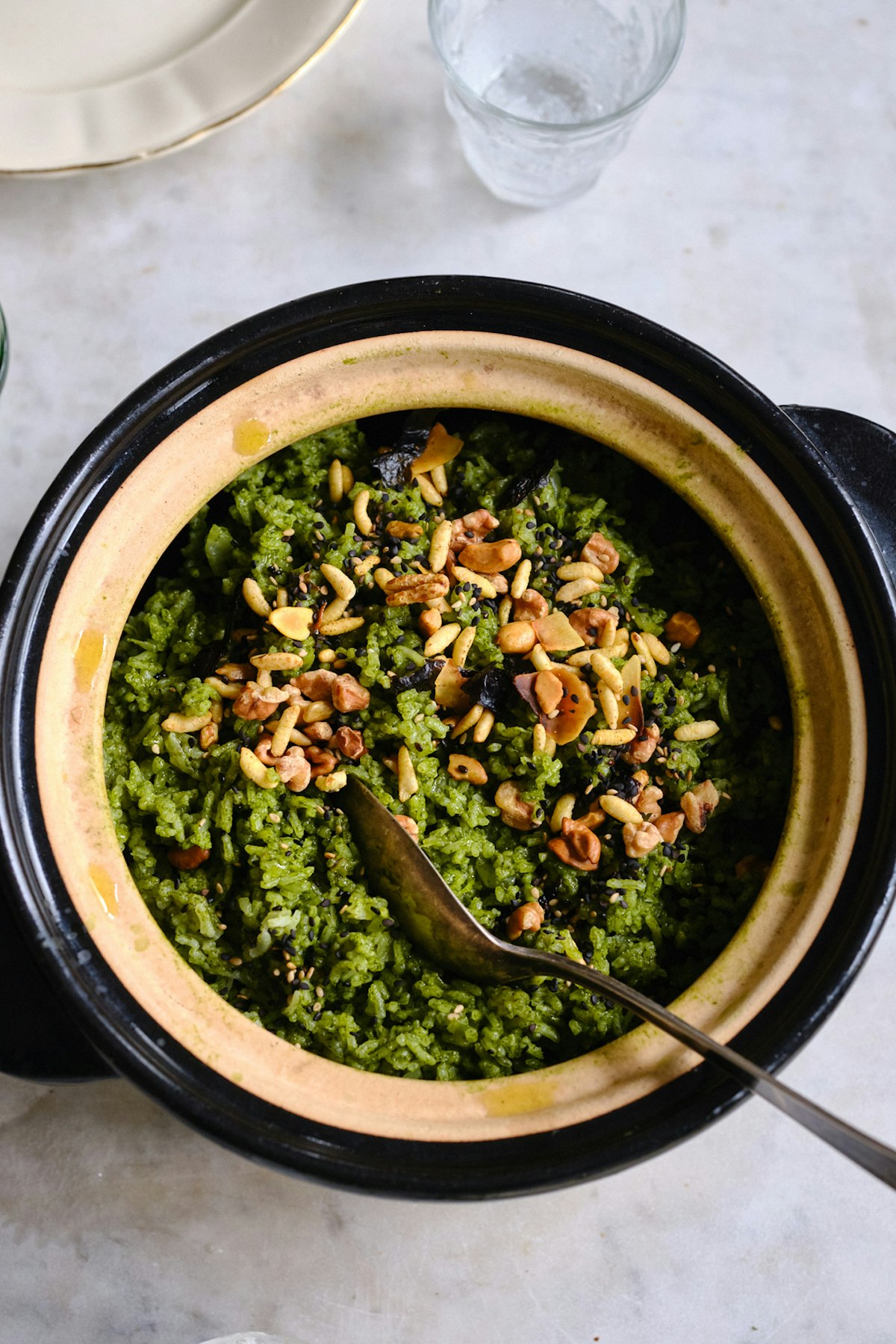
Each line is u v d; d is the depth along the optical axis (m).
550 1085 0.51
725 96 0.68
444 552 0.55
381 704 0.55
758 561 0.54
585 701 0.55
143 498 0.53
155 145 0.63
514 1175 0.49
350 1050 0.53
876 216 0.67
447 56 0.66
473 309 0.54
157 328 0.65
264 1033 0.51
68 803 0.52
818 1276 0.60
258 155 0.66
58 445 0.65
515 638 0.55
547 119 0.68
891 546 0.55
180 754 0.54
